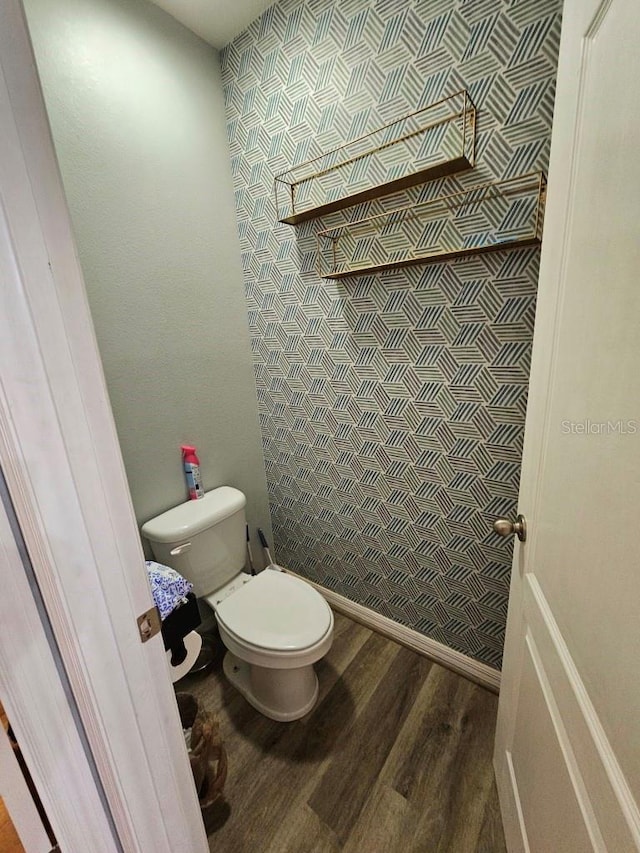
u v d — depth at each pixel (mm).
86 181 1155
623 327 427
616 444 443
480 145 1002
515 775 903
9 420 438
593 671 505
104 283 1236
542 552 720
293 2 1196
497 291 1078
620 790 437
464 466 1283
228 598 1414
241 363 1726
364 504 1605
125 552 557
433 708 1370
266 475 1953
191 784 731
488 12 917
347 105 1185
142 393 1385
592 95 515
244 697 1453
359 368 1431
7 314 417
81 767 605
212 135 1464
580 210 557
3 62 377
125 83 1202
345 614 1848
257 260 1593
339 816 1077
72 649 530
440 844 1007
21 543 506
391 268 1226
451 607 1468
